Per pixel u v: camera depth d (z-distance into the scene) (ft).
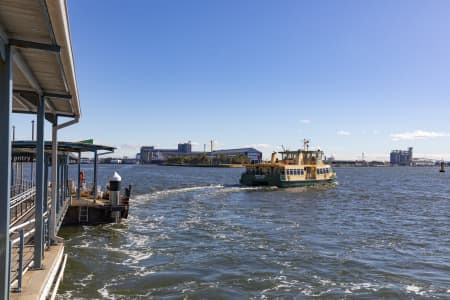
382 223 91.35
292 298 42.01
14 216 57.41
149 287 44.24
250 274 49.60
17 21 17.47
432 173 568.00
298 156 210.18
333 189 199.21
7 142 19.45
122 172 442.50
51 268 32.96
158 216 96.02
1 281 20.52
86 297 40.60
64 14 16.66
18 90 29.19
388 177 394.32
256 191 174.50
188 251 60.70
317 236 74.02
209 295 42.24
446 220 97.19
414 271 52.19
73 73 25.18
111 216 82.12
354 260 56.80
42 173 32.04
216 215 99.45
